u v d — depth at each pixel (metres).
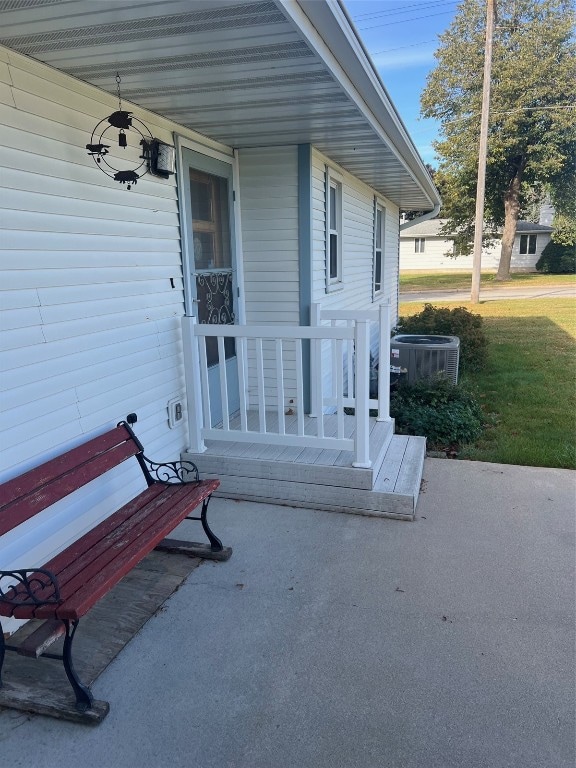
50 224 2.72
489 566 3.11
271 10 2.09
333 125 3.96
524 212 28.91
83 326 2.98
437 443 5.21
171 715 2.12
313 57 2.60
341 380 3.66
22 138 2.53
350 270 6.96
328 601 2.81
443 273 33.62
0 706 2.17
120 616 2.69
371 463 3.79
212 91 3.12
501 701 2.15
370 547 3.33
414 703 2.15
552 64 23.19
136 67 2.71
